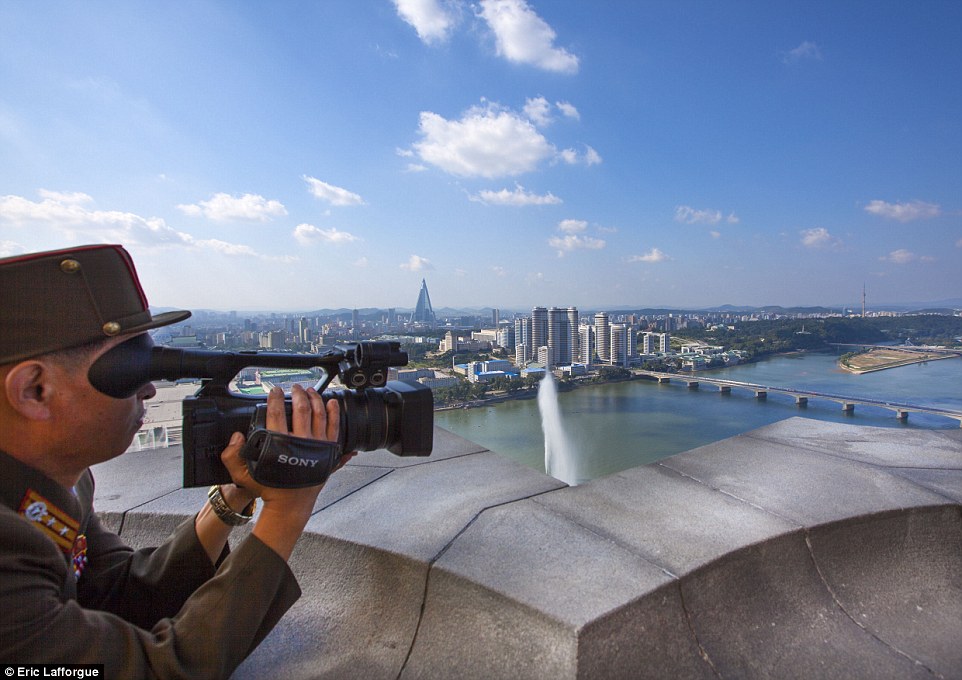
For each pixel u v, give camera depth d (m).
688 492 2.22
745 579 1.66
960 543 2.04
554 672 1.24
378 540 1.73
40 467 0.92
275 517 1.02
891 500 2.11
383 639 1.55
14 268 0.81
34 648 0.75
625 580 1.46
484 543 1.70
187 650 0.88
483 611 1.42
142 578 1.25
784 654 1.52
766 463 2.61
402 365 1.25
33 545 0.81
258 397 1.19
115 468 2.78
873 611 1.76
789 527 1.83
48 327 0.84
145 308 0.99
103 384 0.90
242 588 0.95
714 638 1.49
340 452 1.14
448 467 2.59
